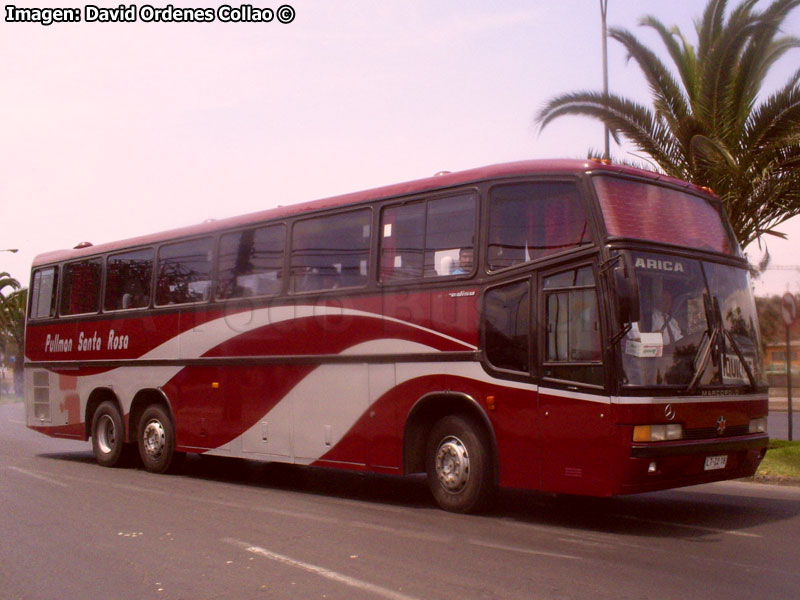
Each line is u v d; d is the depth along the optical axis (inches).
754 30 563.8
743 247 613.0
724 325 369.4
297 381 462.3
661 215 368.8
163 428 553.9
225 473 572.4
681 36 636.1
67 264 652.7
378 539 331.0
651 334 339.0
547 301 356.5
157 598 251.3
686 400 340.8
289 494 466.0
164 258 566.3
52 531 351.6
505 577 269.4
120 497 449.1
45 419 656.4
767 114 569.9
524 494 457.7
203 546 319.6
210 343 520.4
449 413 405.4
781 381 1574.8
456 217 396.8
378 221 431.8
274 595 251.0
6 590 262.8
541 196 366.9
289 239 479.5
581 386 339.3
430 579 267.1
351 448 430.3
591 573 274.4
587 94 609.6
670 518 380.8
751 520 375.6
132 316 582.6
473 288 383.2
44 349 663.1
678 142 605.6
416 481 530.6
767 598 244.8
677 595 247.9
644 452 324.5
